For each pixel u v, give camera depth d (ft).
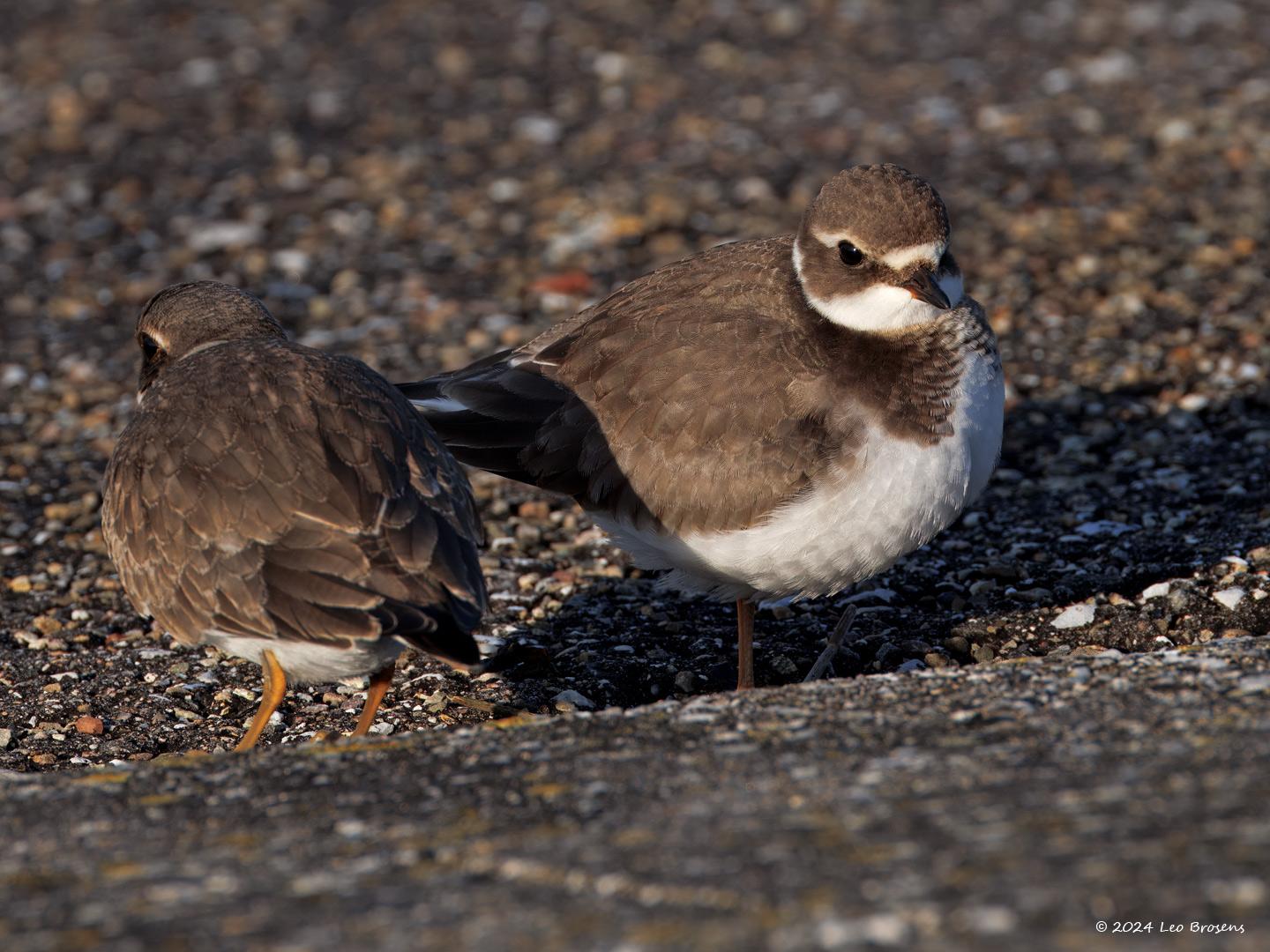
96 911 19.27
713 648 35.91
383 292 59.41
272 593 26.96
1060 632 35.19
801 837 19.92
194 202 68.54
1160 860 18.30
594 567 40.42
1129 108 74.74
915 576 38.81
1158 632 34.53
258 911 18.89
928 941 16.88
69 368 54.19
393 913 18.53
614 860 19.63
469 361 53.16
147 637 37.01
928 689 26.30
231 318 34.01
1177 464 43.65
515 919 18.12
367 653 28.53
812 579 33.30
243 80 84.07
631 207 66.08
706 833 20.35
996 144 71.46
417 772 24.00
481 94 81.66
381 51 88.94
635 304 35.24
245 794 23.54
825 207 33.04
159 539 28.27
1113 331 52.90
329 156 73.51
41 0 98.27
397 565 26.89
